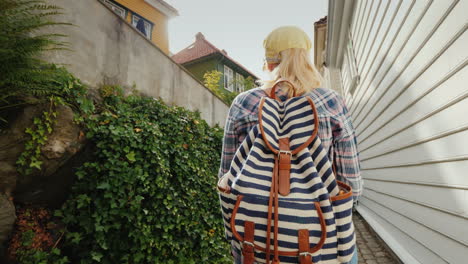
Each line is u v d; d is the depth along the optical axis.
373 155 4.42
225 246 3.07
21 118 1.73
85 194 1.95
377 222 4.60
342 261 0.74
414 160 2.64
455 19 1.69
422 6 2.19
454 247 1.98
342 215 0.75
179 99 4.04
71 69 2.36
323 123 0.90
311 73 1.01
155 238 2.29
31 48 1.61
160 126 2.88
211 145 3.64
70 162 1.99
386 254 3.84
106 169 2.10
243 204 0.76
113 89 2.74
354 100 5.72
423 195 2.51
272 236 0.73
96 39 2.66
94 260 1.95
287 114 0.87
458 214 1.88
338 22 6.04
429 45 2.10
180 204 2.59
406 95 2.69
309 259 0.70
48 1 2.20
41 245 1.73
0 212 1.58
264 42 1.13
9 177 1.67
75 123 2.00
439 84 1.99
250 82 13.73
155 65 3.55
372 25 3.92
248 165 0.79
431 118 2.18
